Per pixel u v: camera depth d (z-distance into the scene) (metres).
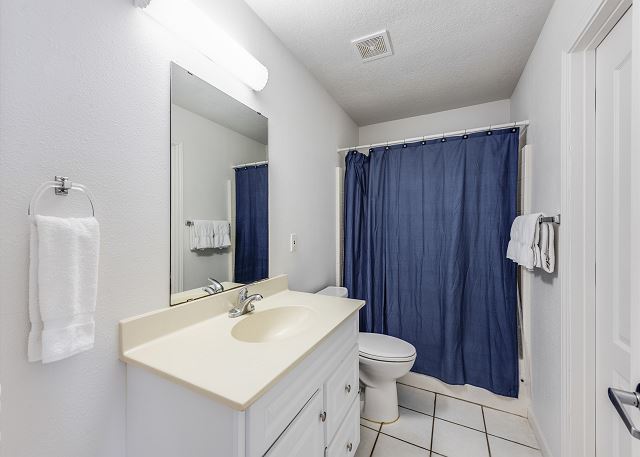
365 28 1.49
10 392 0.64
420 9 1.36
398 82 2.04
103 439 0.81
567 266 1.16
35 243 0.65
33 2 0.67
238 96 1.30
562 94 1.19
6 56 0.63
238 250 1.31
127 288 0.87
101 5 0.80
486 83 2.05
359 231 2.36
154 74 0.94
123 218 0.86
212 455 0.68
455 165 2.03
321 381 0.99
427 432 1.63
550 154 1.37
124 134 0.86
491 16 1.40
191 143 1.08
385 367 1.63
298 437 0.85
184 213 1.06
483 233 1.96
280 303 1.36
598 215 1.08
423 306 2.11
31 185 0.67
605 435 1.04
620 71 0.97
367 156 2.47
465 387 1.97
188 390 0.71
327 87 2.11
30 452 0.67
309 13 1.38
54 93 0.71
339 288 2.12
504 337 1.87
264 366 0.76
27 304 0.67
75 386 0.75
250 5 1.33
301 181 1.82
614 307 0.99
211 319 1.12
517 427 1.68
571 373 1.13
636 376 0.57
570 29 1.12
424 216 2.12
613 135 1.00
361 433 1.63
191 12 0.98
